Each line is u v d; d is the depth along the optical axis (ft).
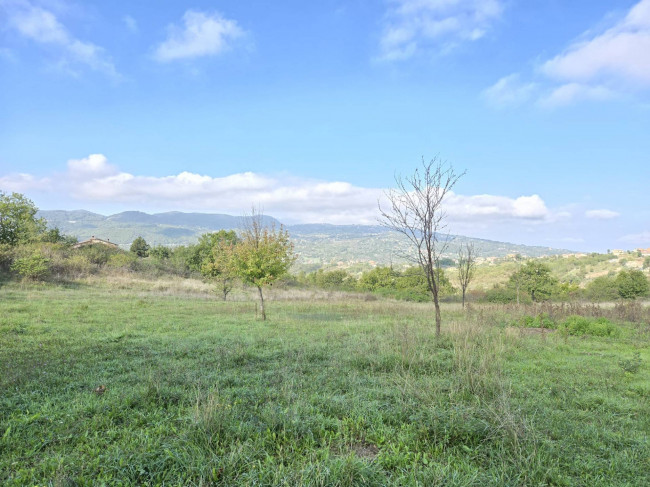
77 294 75.25
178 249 170.40
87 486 11.55
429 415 16.31
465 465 13.00
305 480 11.60
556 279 129.49
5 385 20.34
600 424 17.58
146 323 46.42
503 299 114.93
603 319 54.24
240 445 13.60
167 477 12.07
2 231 107.76
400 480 12.13
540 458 13.35
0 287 75.72
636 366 28.55
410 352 29.17
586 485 12.31
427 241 39.91
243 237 58.70
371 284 156.56
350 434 15.40
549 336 45.14
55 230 148.25
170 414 16.96
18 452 13.44
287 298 104.06
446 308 81.25
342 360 29.12
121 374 24.08
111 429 15.33
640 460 14.20
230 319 53.42
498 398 17.79
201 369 25.38
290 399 19.22
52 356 27.73
